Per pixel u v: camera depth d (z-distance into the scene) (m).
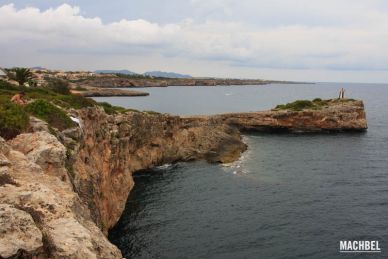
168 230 37.25
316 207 43.47
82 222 15.21
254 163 65.38
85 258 11.05
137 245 34.03
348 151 76.19
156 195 48.25
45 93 55.47
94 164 35.62
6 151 17.03
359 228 37.50
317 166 63.56
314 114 101.94
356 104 108.81
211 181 54.56
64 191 16.06
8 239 9.55
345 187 51.47
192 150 69.31
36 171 16.66
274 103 194.75
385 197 47.19
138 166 60.38
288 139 90.56
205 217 40.62
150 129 64.75
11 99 34.50
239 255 32.06
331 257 31.58
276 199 46.38
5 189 13.07
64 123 30.62
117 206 41.19
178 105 169.12
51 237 11.12
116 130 48.59
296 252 32.50
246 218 40.25
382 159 68.94
